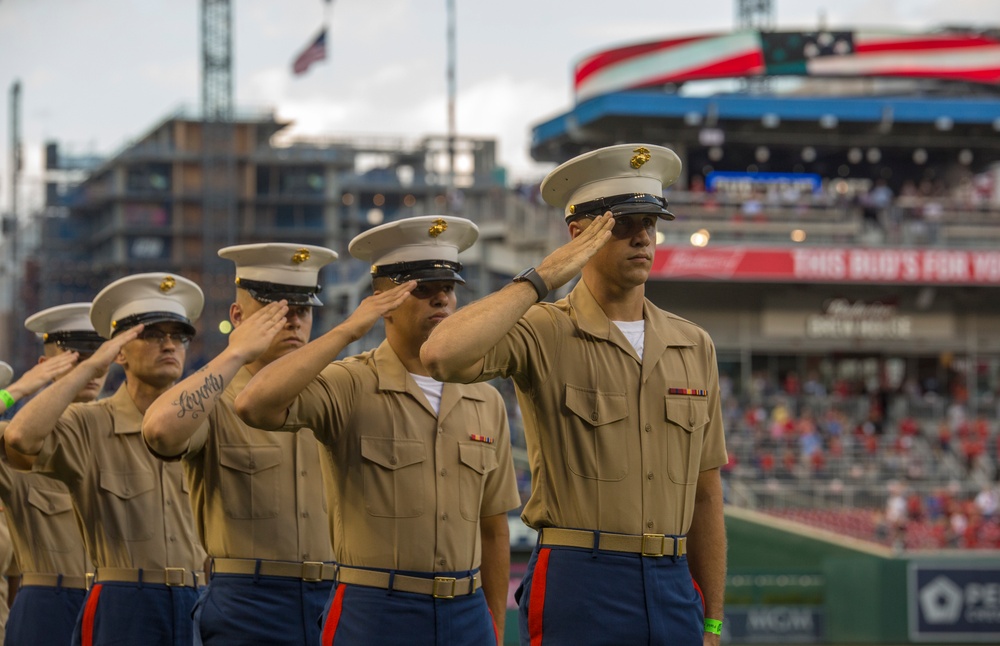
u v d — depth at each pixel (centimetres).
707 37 3741
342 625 620
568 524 546
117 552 764
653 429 554
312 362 569
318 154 7638
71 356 733
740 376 3444
